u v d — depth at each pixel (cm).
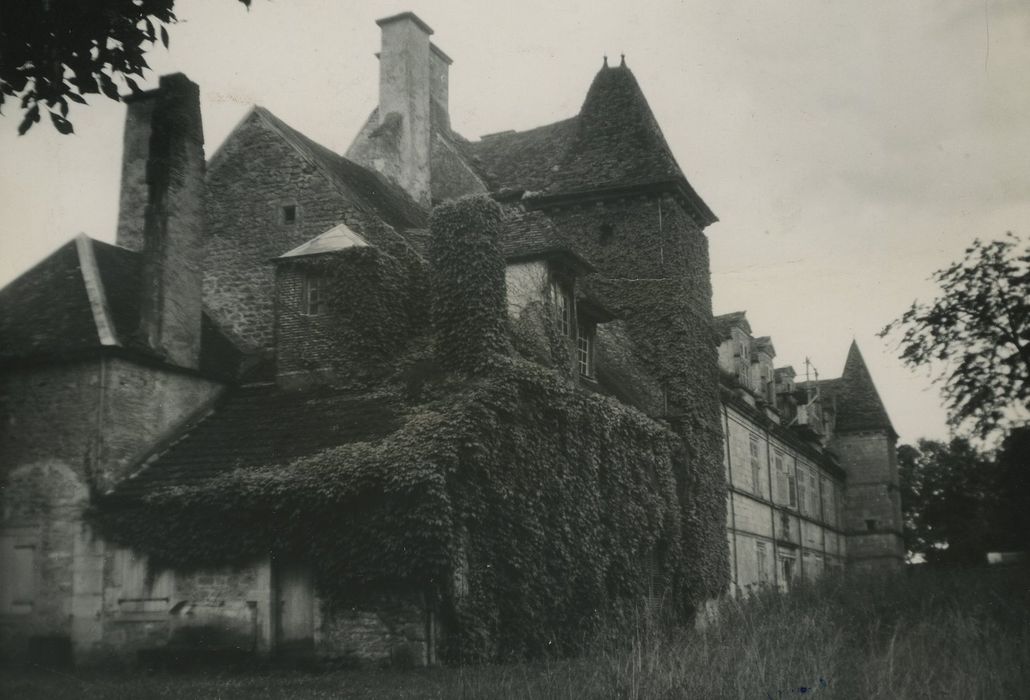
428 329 2067
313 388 1972
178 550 1677
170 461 1814
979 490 6094
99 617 1708
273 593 1647
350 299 1992
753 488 3394
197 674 1570
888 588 2298
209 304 2230
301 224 2205
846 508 5288
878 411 5397
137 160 2294
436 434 1645
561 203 2995
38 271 1980
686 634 1348
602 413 2155
